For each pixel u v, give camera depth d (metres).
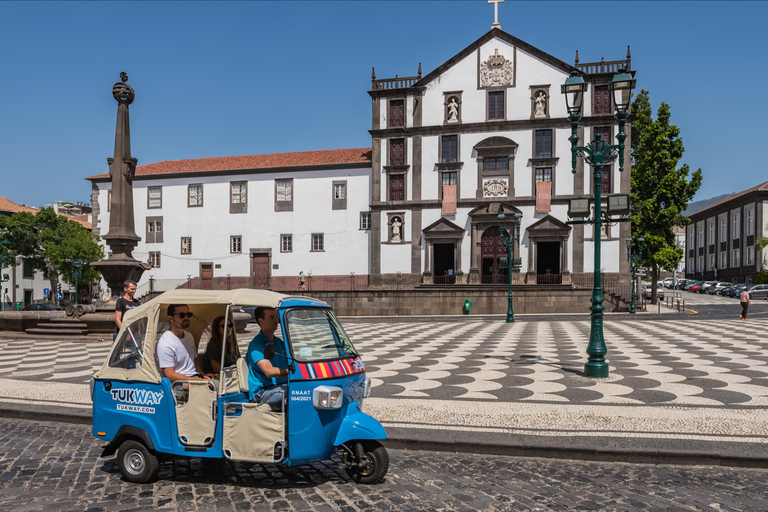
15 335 19.12
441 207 43.50
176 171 49.44
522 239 41.91
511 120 42.22
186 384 5.46
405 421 7.67
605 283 40.12
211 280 48.09
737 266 76.25
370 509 4.85
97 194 50.00
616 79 11.74
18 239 48.47
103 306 19.77
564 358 14.09
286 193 47.16
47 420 8.41
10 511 4.83
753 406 8.48
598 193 11.70
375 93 44.72
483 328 25.14
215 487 5.41
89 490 5.35
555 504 4.99
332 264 46.06
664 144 40.16
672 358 13.77
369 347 17.22
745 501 5.09
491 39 42.84
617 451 6.32
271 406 5.24
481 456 6.56
